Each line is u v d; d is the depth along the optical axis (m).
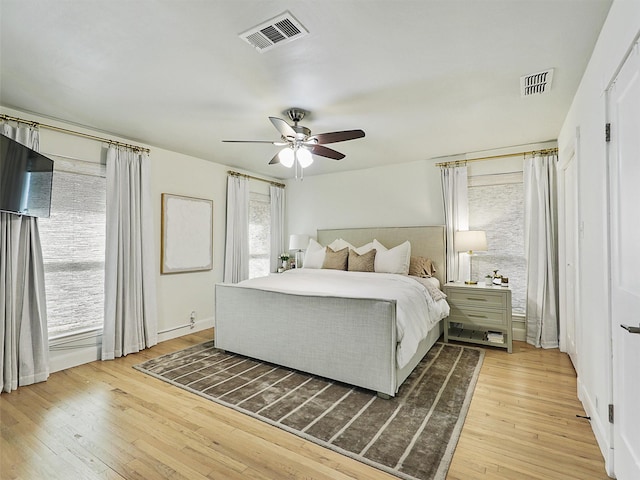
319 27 1.79
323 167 5.15
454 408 2.35
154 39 1.90
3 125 2.77
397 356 2.54
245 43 1.94
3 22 1.74
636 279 1.40
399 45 1.96
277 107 2.87
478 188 4.29
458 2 1.60
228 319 3.51
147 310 3.79
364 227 5.21
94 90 2.55
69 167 3.25
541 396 2.54
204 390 2.67
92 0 1.58
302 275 4.17
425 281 3.80
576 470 1.70
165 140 3.81
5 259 2.70
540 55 2.07
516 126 3.34
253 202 5.47
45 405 2.44
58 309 3.18
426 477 1.66
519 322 4.01
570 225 3.16
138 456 1.85
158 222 4.07
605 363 1.76
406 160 4.73
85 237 3.38
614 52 1.57
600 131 1.84
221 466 1.76
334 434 2.05
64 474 1.71
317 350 2.87
